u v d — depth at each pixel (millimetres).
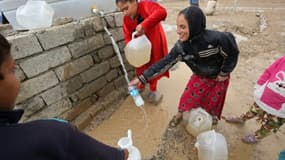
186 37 1877
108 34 2611
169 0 11664
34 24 2246
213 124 2418
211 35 1852
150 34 2508
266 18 6586
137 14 2449
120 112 2793
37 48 2076
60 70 2307
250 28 5641
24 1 2424
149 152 2178
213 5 7422
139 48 2381
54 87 2275
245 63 3801
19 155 578
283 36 4949
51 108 2275
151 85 2838
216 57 1978
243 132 2367
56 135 638
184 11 1825
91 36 2607
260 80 1987
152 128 2486
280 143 2221
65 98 2406
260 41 4730
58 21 2432
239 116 2572
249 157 2082
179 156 2131
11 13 2410
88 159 749
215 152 1845
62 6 2629
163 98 3004
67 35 2326
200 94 2227
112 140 2365
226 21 6430
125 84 3242
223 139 1942
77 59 2477
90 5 2803
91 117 2670
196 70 2135
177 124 2492
